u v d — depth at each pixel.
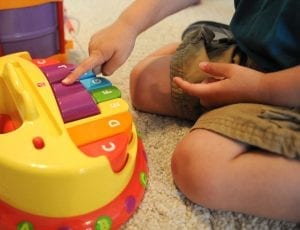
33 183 0.47
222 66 0.63
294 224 0.58
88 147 0.51
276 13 0.64
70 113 0.54
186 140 0.59
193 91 0.64
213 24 0.86
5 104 0.62
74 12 1.20
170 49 0.84
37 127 0.51
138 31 0.72
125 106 0.58
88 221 0.51
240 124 0.56
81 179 0.48
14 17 0.75
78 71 0.61
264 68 0.67
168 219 0.57
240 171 0.54
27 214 0.50
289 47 0.63
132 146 0.59
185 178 0.58
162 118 0.78
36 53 0.81
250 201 0.55
